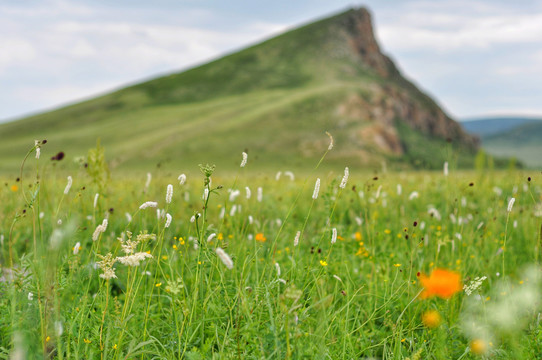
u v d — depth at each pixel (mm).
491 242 6371
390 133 103438
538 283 4711
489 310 4293
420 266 5207
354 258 5559
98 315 3777
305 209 8773
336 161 87250
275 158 86812
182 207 7973
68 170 7984
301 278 4469
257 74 166125
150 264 5000
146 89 165625
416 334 4105
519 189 9625
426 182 11555
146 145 94688
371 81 155375
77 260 4254
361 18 199875
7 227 6395
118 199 8258
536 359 3588
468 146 145875
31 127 133250
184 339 3723
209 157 86188
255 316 3789
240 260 5027
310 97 118500
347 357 3627
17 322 3447
